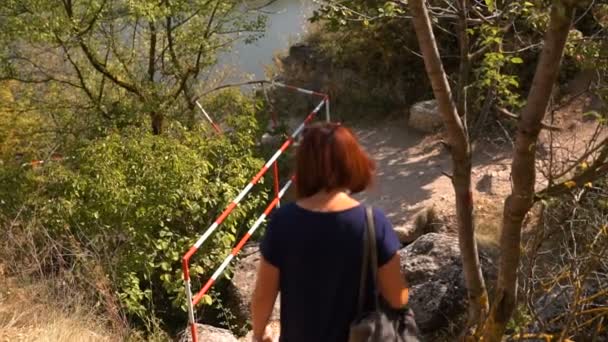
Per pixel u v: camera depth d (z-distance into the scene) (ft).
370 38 42.09
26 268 20.34
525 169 11.23
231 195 28.96
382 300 9.03
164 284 25.35
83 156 28.84
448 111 13.34
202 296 22.03
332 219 8.79
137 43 37.27
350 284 8.84
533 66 36.55
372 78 43.68
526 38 22.71
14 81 37.45
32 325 18.24
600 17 16.30
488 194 31.17
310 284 8.87
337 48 44.29
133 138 29.89
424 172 35.06
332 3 18.08
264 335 9.41
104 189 26.61
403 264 23.41
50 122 38.19
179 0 34.55
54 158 33.81
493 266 22.70
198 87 38.86
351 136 8.99
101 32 35.73
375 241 8.78
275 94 46.57
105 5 34.42
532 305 15.31
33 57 36.29
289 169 35.99
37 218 25.75
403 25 41.42
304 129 9.25
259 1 38.29
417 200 32.53
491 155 33.68
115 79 36.70
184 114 37.70
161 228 27.53
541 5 15.66
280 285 9.12
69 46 34.27
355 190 9.00
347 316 8.95
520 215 11.74
